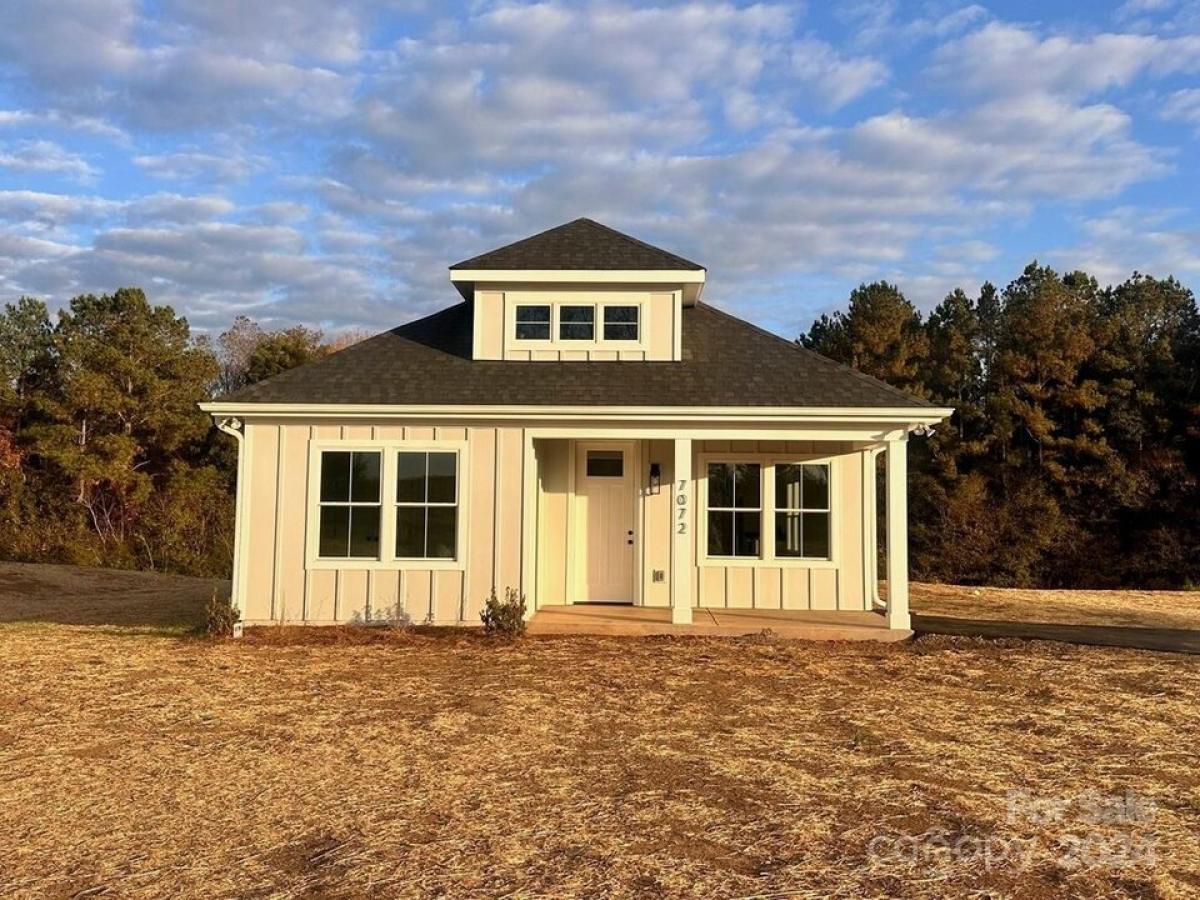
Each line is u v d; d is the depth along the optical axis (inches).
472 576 490.6
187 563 1034.1
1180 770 257.9
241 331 2071.9
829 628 481.7
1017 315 1440.7
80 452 1233.4
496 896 173.5
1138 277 1609.3
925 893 175.8
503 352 541.6
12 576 839.7
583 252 550.9
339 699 342.0
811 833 206.7
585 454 570.6
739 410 482.9
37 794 233.5
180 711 323.3
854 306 1544.0
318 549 491.2
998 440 1363.2
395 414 486.0
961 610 636.1
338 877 182.2
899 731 299.7
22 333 1406.3
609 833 206.1
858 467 553.3
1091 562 1242.6
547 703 336.2
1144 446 1307.8
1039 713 326.0
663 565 558.6
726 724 307.6
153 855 193.9
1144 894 176.1
